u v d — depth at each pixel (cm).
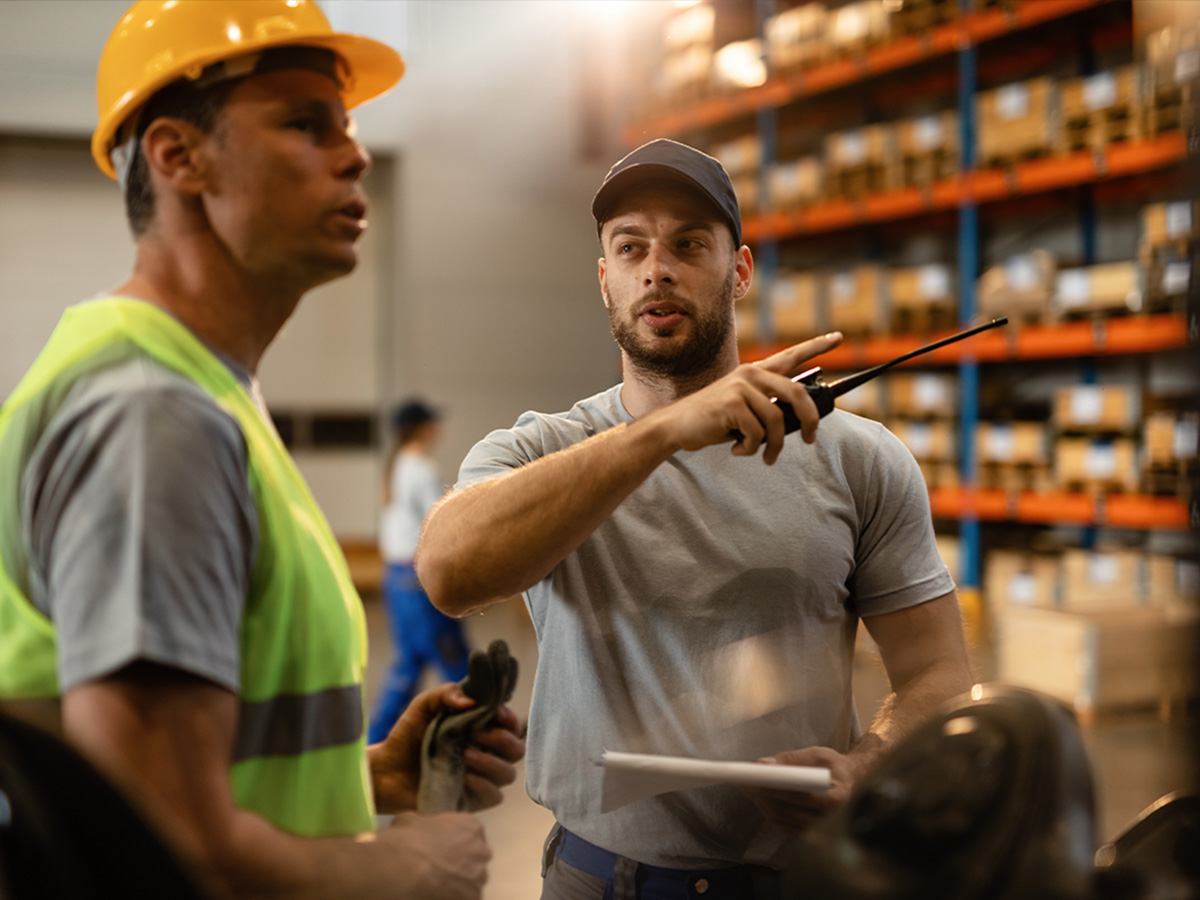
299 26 98
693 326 154
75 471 83
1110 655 474
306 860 89
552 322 1004
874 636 161
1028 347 588
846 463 155
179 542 82
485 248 983
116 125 99
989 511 607
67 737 65
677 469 154
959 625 159
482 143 977
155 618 80
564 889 151
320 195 98
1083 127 566
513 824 348
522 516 129
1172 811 92
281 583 95
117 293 99
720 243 156
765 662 148
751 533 150
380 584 858
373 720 507
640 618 149
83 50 890
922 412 641
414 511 493
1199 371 187
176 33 95
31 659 87
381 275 991
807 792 121
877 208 667
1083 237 640
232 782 92
